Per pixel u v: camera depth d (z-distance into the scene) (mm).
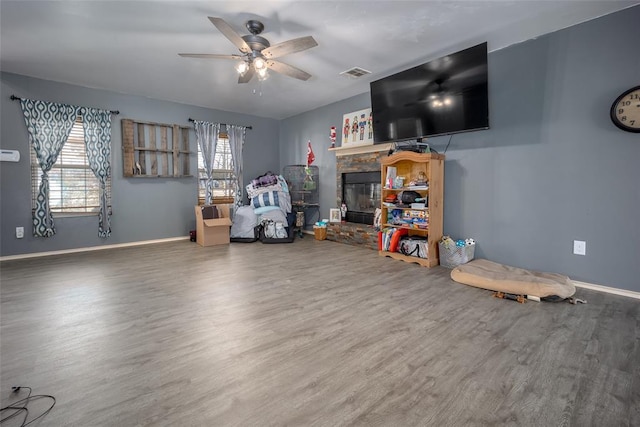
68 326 2199
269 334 2088
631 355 1816
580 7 2639
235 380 1598
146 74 4137
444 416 1347
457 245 3611
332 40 3219
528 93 3238
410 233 4391
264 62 2957
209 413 1362
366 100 5016
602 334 2068
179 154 5574
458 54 3354
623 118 2654
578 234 2980
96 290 2945
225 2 2525
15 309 2494
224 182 6148
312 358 1801
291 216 5855
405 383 1571
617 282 2787
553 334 2072
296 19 2803
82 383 1567
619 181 2742
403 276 3381
